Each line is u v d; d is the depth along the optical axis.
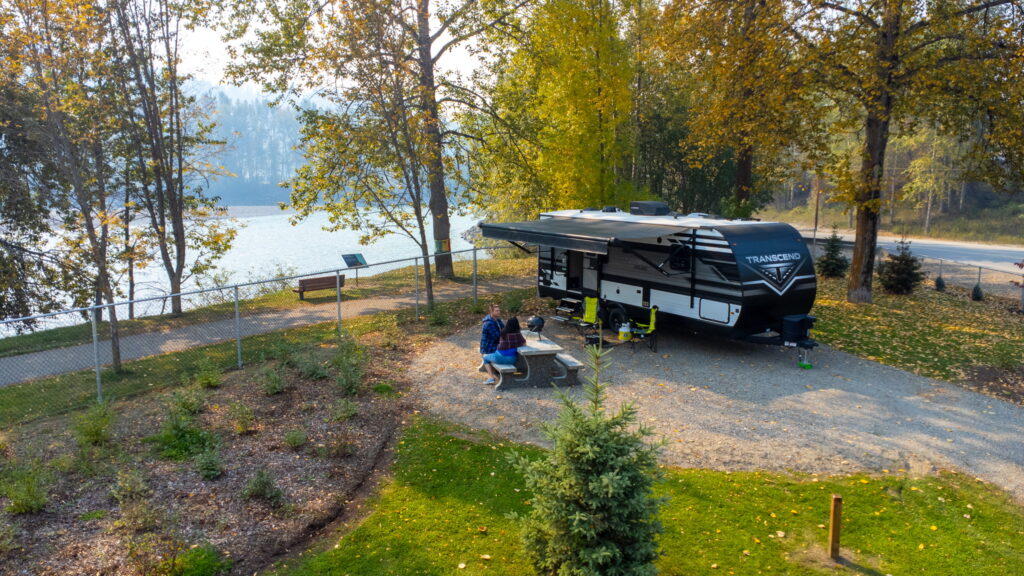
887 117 17.36
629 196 22.66
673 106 37.84
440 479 8.23
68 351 14.98
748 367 13.18
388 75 15.90
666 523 7.29
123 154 20.36
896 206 56.12
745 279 12.63
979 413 10.80
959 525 7.46
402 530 7.02
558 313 16.98
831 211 64.12
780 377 12.55
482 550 6.68
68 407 10.62
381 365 13.00
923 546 7.03
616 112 22.08
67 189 19.45
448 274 24.98
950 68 15.85
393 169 17.52
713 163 37.88
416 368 12.93
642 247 14.81
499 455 8.93
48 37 11.27
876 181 18.03
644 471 5.60
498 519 7.31
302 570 6.24
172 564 5.96
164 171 19.55
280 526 6.94
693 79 22.58
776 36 17.06
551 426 5.91
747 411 10.77
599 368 5.90
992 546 7.06
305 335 15.47
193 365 13.05
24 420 10.04
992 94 15.41
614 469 5.45
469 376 12.40
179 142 19.88
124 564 6.00
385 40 15.78
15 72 11.81
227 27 20.11
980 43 15.52
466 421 10.22
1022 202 52.62
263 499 7.43
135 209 20.48
